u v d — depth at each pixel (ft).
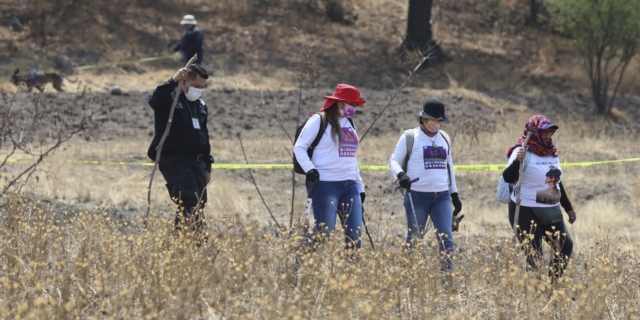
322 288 60.18
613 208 137.08
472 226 125.70
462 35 343.26
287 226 113.70
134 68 270.87
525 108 263.70
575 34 277.64
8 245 67.72
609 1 262.06
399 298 60.80
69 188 135.54
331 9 338.34
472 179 156.46
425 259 77.77
